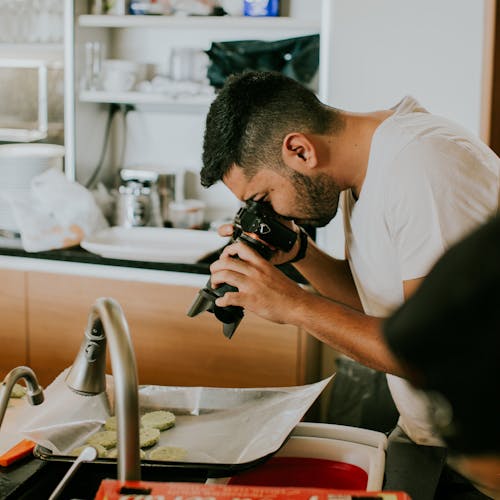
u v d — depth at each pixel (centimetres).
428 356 36
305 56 277
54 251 268
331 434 136
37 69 309
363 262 143
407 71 249
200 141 319
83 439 130
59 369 273
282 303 125
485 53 233
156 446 129
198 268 252
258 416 138
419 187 120
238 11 284
